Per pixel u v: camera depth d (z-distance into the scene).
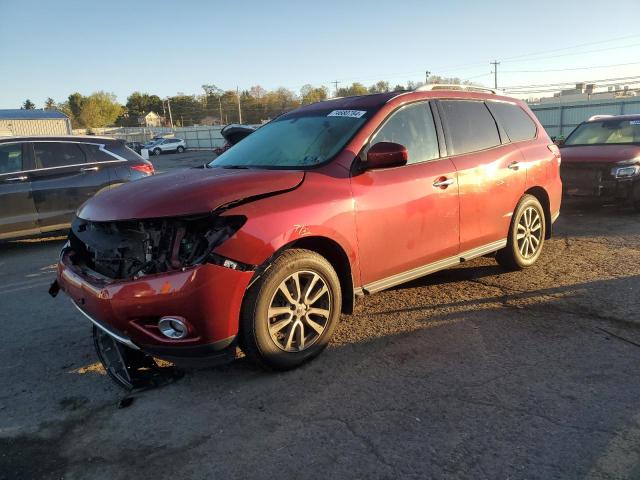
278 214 3.16
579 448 2.50
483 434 2.64
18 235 7.56
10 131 34.06
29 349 4.01
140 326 2.94
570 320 4.02
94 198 3.58
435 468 2.41
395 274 3.95
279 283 3.21
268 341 3.21
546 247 6.32
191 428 2.83
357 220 3.57
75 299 3.29
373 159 3.58
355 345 3.75
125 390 3.29
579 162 8.33
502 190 4.78
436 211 4.13
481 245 4.69
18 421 2.98
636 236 6.68
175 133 68.19
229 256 2.94
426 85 4.44
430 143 4.27
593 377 3.16
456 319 4.14
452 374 3.27
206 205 2.96
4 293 5.60
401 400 3.00
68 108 113.94
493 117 5.00
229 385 3.26
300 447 2.61
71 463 2.58
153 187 3.32
